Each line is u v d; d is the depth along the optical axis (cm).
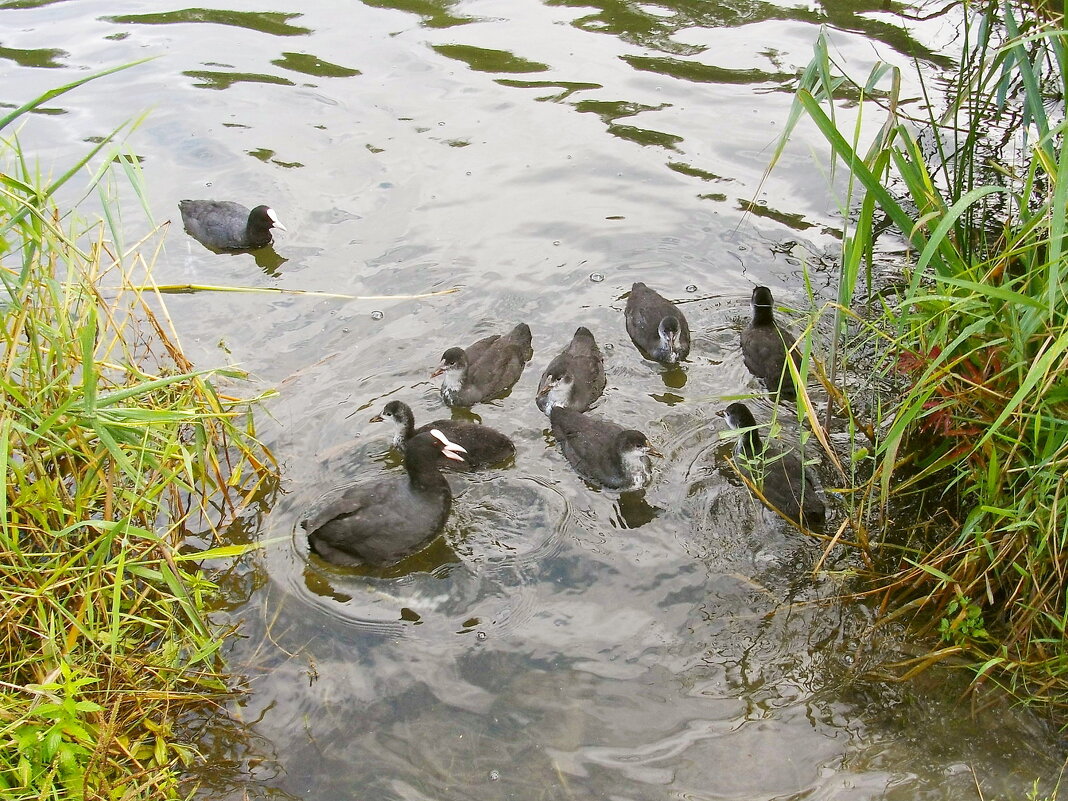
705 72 570
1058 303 404
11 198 406
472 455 459
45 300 432
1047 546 401
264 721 410
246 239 512
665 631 422
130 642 412
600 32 597
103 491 425
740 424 458
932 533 429
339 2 634
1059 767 397
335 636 423
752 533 438
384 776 402
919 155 417
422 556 439
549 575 434
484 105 563
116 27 605
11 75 572
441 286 502
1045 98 521
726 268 504
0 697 391
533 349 488
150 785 398
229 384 473
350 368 481
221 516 446
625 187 529
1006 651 406
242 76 578
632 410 472
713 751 404
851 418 432
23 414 406
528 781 401
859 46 569
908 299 408
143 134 552
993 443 407
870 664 412
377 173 538
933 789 396
